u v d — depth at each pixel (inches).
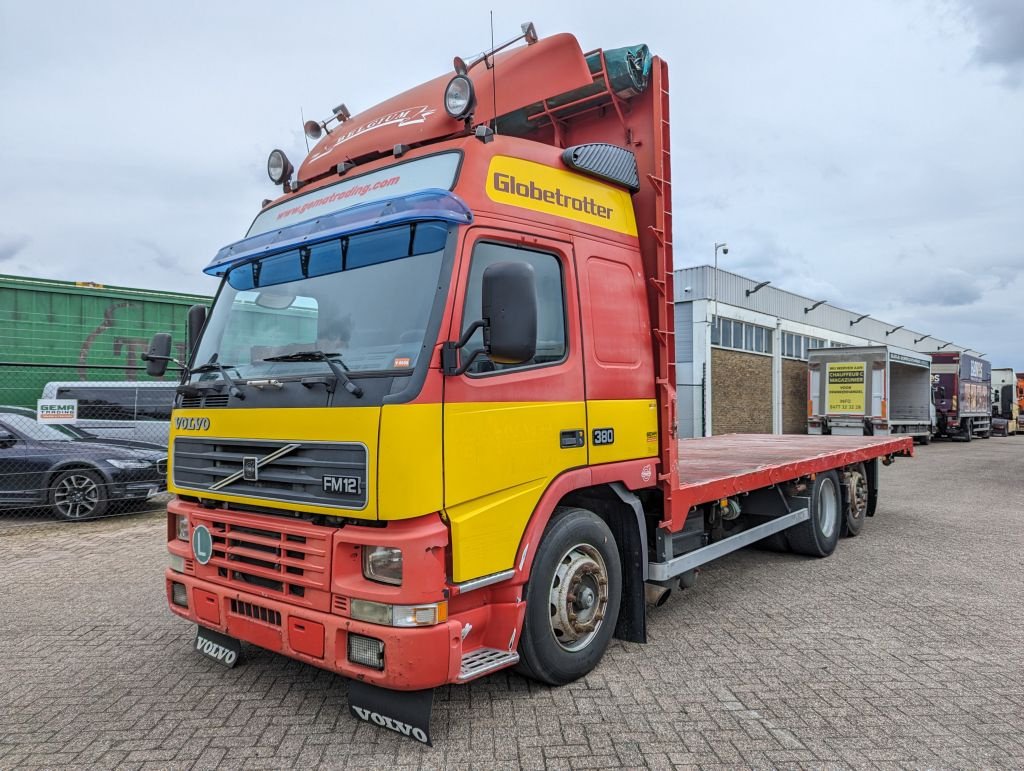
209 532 157.4
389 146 173.6
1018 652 185.6
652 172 188.4
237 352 162.4
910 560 292.5
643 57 184.2
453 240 137.0
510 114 196.9
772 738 139.0
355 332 142.0
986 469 695.7
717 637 196.9
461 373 132.7
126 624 214.7
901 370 1122.0
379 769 127.9
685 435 887.7
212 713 151.6
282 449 141.1
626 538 181.6
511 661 142.0
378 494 124.8
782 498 270.1
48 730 144.9
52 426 418.3
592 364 166.4
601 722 145.5
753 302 1019.3
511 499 142.6
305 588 137.9
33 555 314.8
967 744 136.9
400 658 124.0
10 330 492.4
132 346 533.6
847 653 184.7
